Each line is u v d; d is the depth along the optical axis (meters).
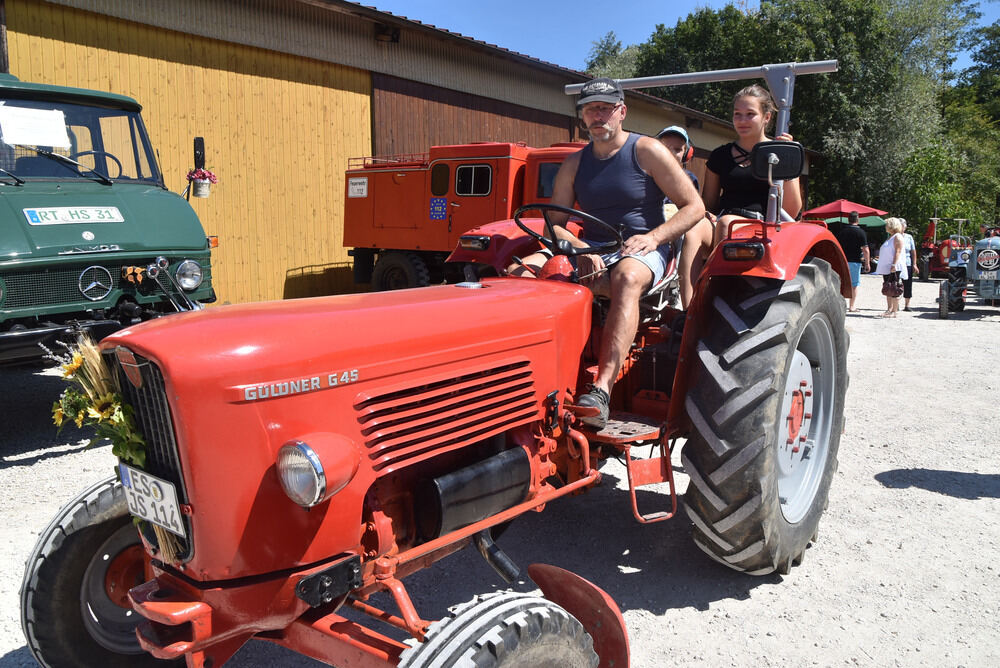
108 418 1.80
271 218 9.94
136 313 4.92
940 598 2.97
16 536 3.42
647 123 17.89
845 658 2.58
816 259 3.32
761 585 3.07
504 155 9.15
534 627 1.73
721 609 2.89
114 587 2.34
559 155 9.05
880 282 17.48
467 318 2.22
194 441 1.63
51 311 4.54
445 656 1.62
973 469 4.46
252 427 1.69
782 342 2.83
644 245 2.83
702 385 2.85
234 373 1.66
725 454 2.75
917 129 25.89
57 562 2.18
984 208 29.44
